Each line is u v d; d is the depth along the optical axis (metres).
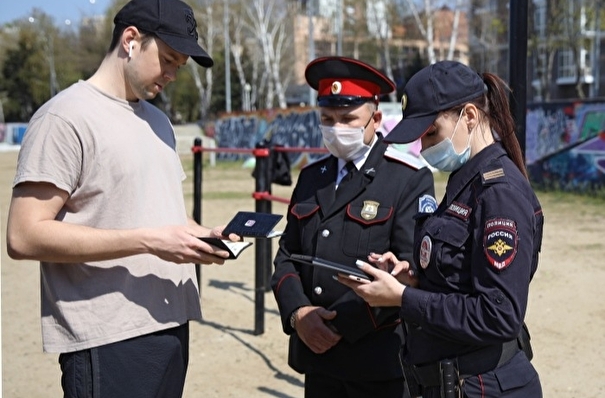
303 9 46.19
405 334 2.29
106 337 2.19
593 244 8.84
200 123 47.12
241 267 8.05
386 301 2.07
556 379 4.43
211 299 6.61
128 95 2.32
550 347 5.02
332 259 2.65
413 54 46.50
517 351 2.05
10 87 56.72
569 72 38.44
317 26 50.22
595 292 6.50
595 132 14.09
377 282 2.06
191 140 33.38
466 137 2.01
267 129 25.80
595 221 10.81
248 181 19.14
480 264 1.88
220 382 4.50
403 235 2.57
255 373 4.67
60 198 2.14
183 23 2.26
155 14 2.22
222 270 7.89
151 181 2.31
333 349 2.68
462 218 1.96
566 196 14.25
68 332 2.20
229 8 44.25
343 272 2.15
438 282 2.01
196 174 6.10
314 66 2.71
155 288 2.31
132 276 2.26
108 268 2.23
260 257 5.40
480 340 1.87
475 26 32.19
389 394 2.68
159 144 2.39
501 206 1.87
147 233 2.14
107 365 2.21
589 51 34.34
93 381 2.19
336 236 2.67
